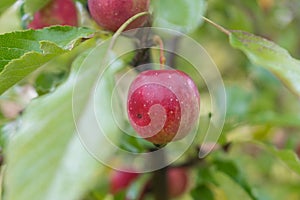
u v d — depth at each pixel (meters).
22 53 0.73
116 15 0.73
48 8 0.84
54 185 0.55
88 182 0.56
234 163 1.04
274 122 1.13
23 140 0.58
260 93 1.55
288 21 1.71
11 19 0.99
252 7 1.40
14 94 0.98
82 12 0.82
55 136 0.59
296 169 0.92
